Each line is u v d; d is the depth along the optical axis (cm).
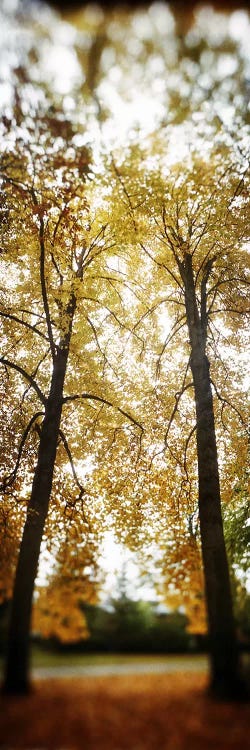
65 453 1235
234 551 1122
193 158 786
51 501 1148
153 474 1238
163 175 884
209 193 905
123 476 1236
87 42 547
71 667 629
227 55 558
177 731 411
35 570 692
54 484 1197
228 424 1279
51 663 657
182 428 1305
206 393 879
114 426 1255
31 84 622
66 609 733
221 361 1281
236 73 593
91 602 770
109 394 1246
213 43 540
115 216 994
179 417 1307
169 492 1211
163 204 973
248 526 1192
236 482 1245
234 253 1163
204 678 578
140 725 422
